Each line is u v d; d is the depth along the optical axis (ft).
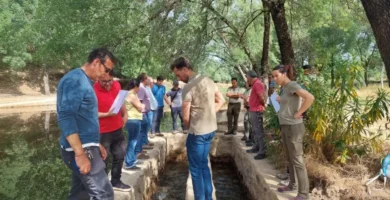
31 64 117.50
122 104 13.82
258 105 20.85
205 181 13.74
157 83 30.30
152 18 34.12
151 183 21.63
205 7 35.58
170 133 31.83
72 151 9.12
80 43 34.30
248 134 27.07
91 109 9.14
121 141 14.88
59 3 33.94
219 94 13.66
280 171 18.11
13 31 93.30
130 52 35.29
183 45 36.68
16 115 67.56
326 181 15.17
